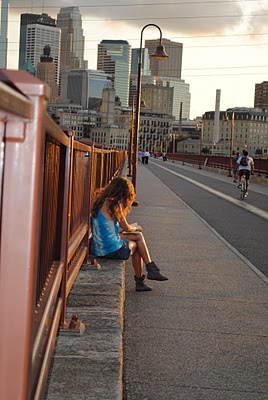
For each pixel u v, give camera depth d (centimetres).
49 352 369
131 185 820
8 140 219
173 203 2377
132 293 820
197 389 486
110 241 808
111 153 2012
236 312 742
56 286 428
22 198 223
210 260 1116
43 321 341
